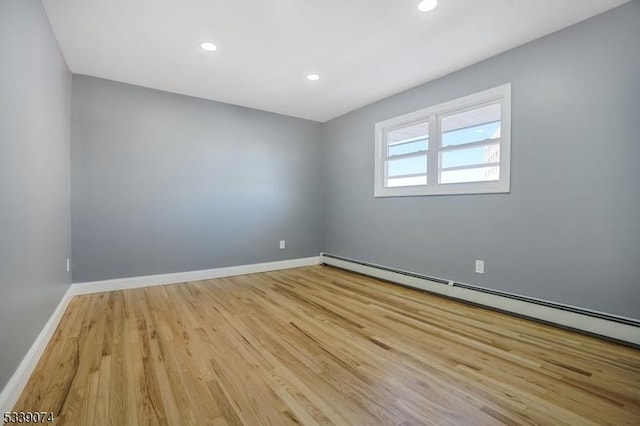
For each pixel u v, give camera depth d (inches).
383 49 103.6
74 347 77.2
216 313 103.4
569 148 90.0
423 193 132.9
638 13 77.9
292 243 185.3
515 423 50.1
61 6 80.0
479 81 112.3
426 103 132.0
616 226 82.0
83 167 124.1
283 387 60.4
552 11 83.1
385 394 58.2
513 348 77.5
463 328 90.7
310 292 130.2
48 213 84.6
